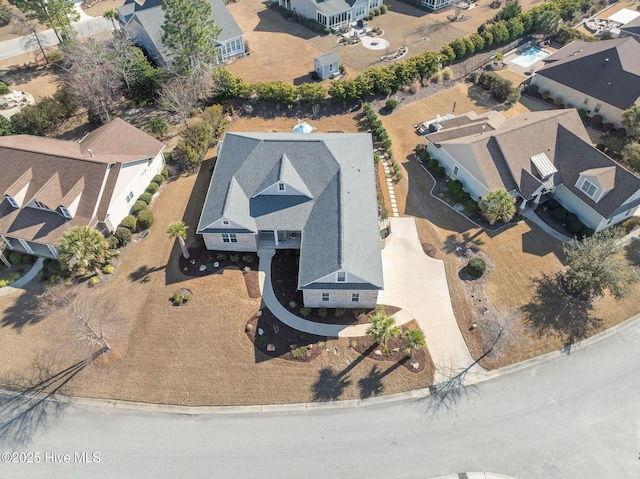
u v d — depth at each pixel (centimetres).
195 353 3522
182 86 5556
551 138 4816
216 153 5394
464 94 6494
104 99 5884
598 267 3744
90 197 4169
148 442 3084
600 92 5794
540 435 3117
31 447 3066
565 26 7825
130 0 8088
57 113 5650
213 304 3825
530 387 3372
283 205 4150
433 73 6694
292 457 3008
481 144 4653
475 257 4200
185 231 4222
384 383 3378
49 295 3909
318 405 3262
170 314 3759
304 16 8150
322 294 3697
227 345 3569
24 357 3512
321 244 3747
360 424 3169
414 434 3122
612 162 4416
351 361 3491
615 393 3341
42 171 4266
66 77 6241
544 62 6688
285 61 7062
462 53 6931
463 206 4781
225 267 4119
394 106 6084
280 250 4253
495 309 3850
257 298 3875
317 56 6819
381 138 5534
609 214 4269
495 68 6981
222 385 3353
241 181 4272
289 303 3844
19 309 3819
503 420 3194
